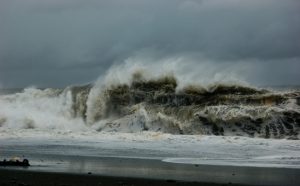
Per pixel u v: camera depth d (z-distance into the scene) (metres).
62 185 11.92
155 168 15.34
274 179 13.45
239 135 25.86
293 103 26.42
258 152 18.88
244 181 13.10
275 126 25.48
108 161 16.84
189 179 13.27
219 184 12.54
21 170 14.41
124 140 22.31
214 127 26.58
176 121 27.48
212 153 18.73
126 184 12.28
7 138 23.14
